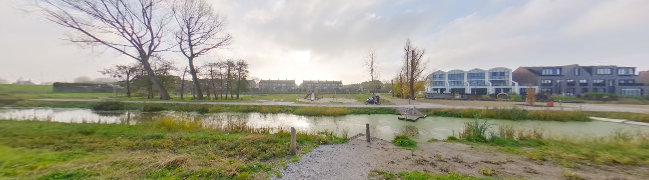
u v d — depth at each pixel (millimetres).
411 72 33969
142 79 32719
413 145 7980
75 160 5242
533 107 21047
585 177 4598
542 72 50031
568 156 6141
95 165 4809
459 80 53969
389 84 72062
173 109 21219
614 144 7656
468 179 4449
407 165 5484
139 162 5031
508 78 48906
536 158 6066
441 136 11008
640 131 11406
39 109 21266
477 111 17266
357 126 13867
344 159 6020
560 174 4793
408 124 14453
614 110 18250
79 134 8477
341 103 26359
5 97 21125
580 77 46906
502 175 4742
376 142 8492
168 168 4758
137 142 7328
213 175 4484
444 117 17188
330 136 9281
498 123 14602
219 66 33719
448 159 6047
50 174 4223
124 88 40344
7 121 11445
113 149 6582
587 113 16922
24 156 5473
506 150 7184
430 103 26328
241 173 4695
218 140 7719
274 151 6527
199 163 5199
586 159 5879
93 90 53000
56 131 8789
